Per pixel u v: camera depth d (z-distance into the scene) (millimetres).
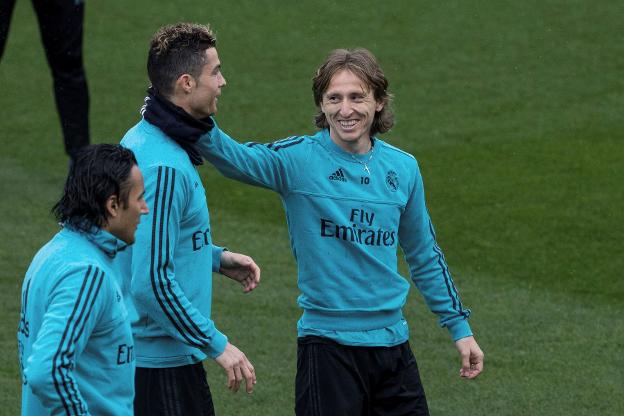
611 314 26641
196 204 15086
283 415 21453
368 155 16828
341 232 16531
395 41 45781
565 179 34688
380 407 17109
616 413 21766
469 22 47219
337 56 16500
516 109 40500
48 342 11922
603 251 30062
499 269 29109
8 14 31531
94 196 12555
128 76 43156
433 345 24797
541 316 26375
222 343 14758
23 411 12891
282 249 30031
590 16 47531
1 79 42750
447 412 21688
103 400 12859
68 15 32156
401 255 30359
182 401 15359
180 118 14922
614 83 42531
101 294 12422
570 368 23734
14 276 27578
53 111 40125
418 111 40188
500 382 23047
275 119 39750
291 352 24203
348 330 16547
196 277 15250
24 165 35562
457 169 35625
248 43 45656
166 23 47344
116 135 38625
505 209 32656
